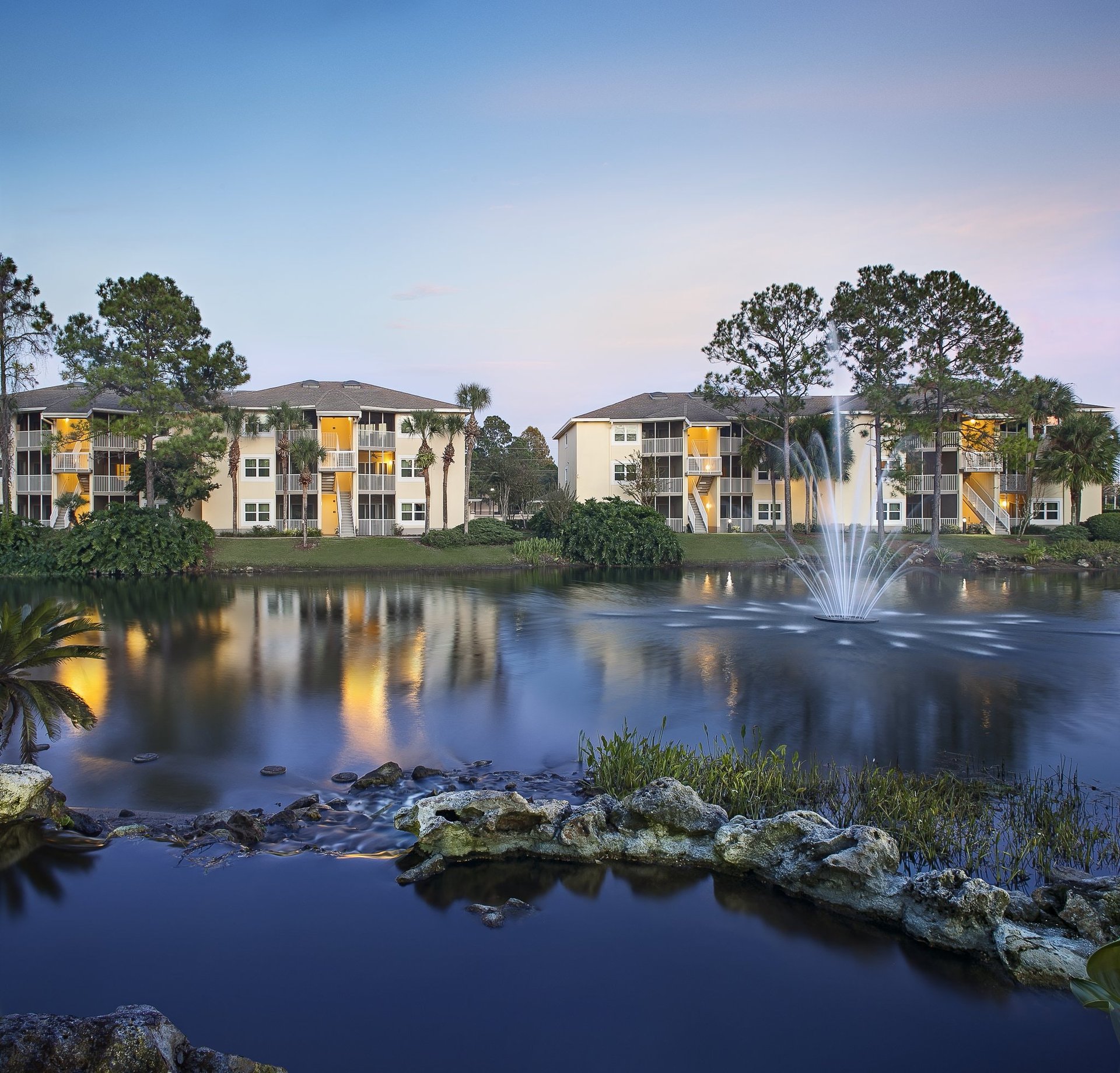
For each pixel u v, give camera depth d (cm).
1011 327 4488
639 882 771
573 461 5941
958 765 1111
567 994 588
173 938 657
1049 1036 548
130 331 4309
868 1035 547
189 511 5162
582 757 1148
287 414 4769
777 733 1263
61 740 1220
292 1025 548
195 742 1215
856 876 712
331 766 1111
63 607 1104
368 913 704
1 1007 561
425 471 5066
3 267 4197
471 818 836
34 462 5059
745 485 5703
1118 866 789
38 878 763
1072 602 2961
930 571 4206
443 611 2698
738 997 589
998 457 5316
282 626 2358
